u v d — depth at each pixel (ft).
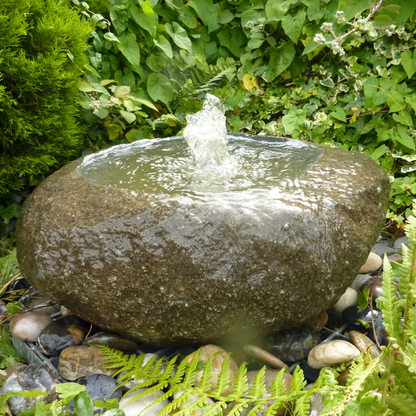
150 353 5.33
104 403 4.22
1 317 6.68
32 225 5.06
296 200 4.87
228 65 11.83
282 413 4.50
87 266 4.57
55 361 5.53
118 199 4.85
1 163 7.81
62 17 8.08
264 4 11.66
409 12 9.73
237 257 4.44
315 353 5.03
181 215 4.53
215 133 7.04
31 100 7.84
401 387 3.23
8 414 4.70
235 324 4.77
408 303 3.29
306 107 11.33
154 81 11.28
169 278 4.45
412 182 9.85
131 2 10.04
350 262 5.03
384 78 10.34
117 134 10.39
